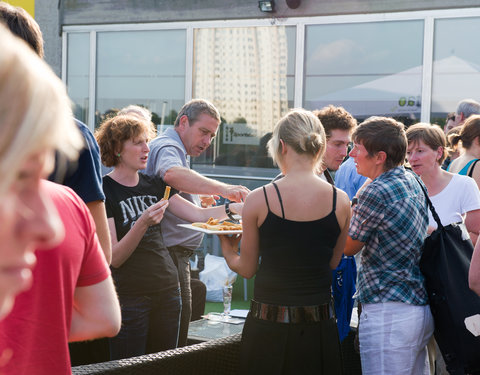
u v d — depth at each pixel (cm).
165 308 287
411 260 249
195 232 322
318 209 220
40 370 103
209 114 337
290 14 602
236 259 249
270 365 218
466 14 547
